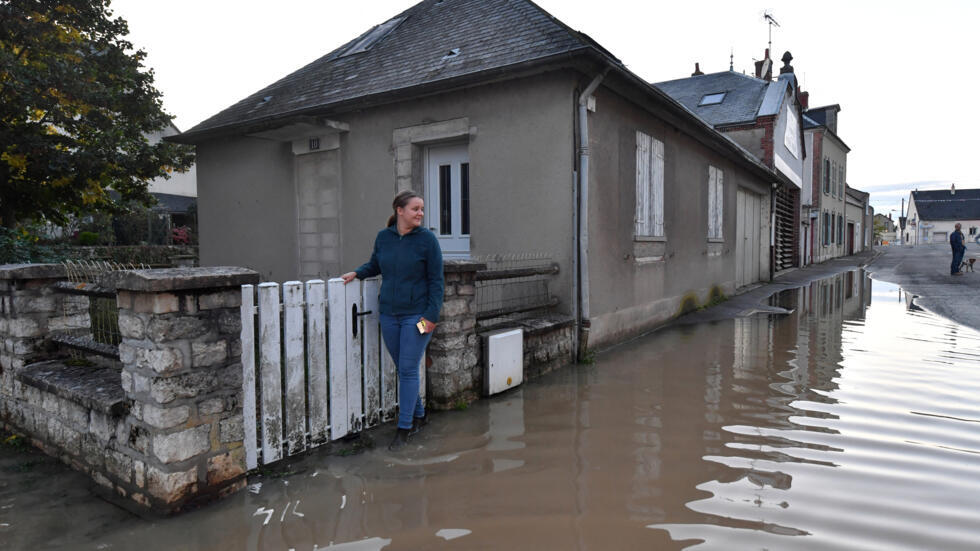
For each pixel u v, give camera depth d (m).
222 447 3.00
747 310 10.08
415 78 7.05
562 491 3.05
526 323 5.54
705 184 10.36
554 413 4.39
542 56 5.78
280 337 3.53
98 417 3.18
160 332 2.72
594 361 6.16
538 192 6.28
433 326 3.78
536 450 3.64
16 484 3.22
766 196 15.78
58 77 10.05
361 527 2.69
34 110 10.55
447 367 4.40
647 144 7.82
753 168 12.91
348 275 3.84
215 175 9.66
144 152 11.68
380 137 7.58
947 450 3.57
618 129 6.94
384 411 4.18
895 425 4.04
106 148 10.76
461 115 6.83
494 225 6.64
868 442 3.72
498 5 8.02
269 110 8.85
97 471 3.24
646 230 7.87
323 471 3.33
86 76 10.91
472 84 6.45
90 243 16.31
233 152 9.38
